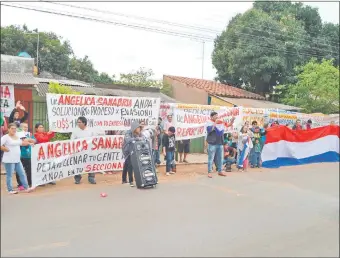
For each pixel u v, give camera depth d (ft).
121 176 35.45
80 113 33.32
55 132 32.40
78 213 22.84
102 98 34.65
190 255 17.33
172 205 25.58
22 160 28.55
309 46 90.22
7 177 26.61
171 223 21.72
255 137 42.88
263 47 83.15
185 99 79.77
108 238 19.01
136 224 21.29
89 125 33.96
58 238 18.74
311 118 63.16
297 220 23.21
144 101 37.55
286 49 84.58
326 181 35.53
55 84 40.42
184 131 42.32
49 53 103.71
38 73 81.66
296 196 29.53
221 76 94.58
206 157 53.42
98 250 17.48
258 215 24.09
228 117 44.93
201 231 20.58
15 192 26.76
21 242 18.08
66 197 26.48
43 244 17.93
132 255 17.07
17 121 31.40
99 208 24.12
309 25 97.35
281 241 19.58
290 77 85.46
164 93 81.97
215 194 29.40
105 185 31.14
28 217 21.66
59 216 22.11
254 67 83.61
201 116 43.75
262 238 19.92
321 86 80.33
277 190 31.48
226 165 40.32
